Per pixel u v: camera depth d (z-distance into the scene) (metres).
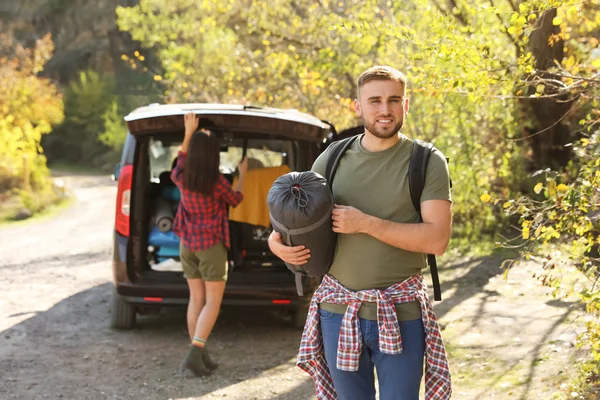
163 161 7.33
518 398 4.93
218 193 5.64
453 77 5.39
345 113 12.73
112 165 50.47
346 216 3.07
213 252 5.66
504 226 10.98
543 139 11.59
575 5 5.07
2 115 27.61
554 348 5.82
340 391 3.20
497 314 7.01
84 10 61.00
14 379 5.62
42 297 8.55
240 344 6.62
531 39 7.91
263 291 6.54
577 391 4.77
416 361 3.13
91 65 59.59
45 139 55.22
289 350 6.43
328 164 3.29
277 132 6.45
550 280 4.70
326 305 3.21
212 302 5.72
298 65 11.85
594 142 4.63
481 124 11.51
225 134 6.50
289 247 3.13
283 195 3.10
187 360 5.71
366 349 3.18
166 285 6.50
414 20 8.83
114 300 6.98
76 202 23.19
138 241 6.55
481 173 11.14
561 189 4.37
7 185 21.11
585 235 4.55
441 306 7.50
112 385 5.51
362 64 10.93
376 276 3.13
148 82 54.97
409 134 11.67
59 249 12.77
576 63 5.59
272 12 12.45
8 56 39.19
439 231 3.07
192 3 15.13
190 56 15.42
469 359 5.81
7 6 62.72
